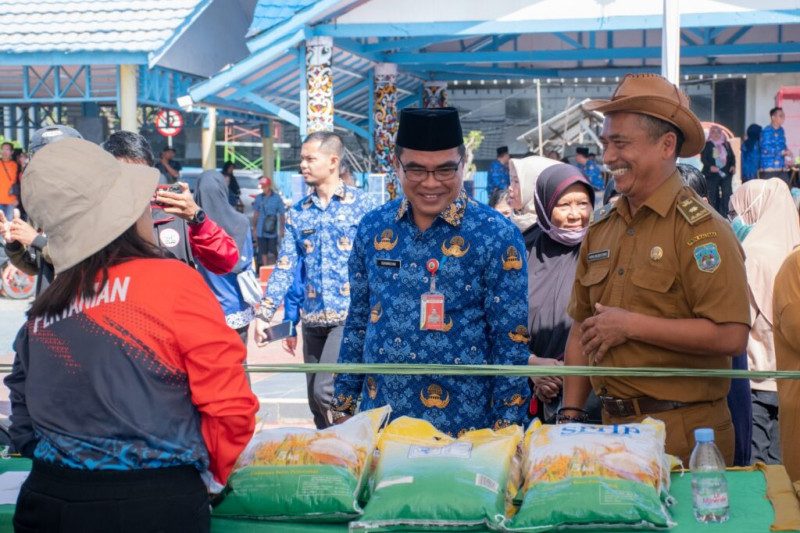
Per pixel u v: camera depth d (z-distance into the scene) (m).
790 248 5.92
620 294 4.07
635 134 3.93
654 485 3.30
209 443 3.07
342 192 6.73
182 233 5.43
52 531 2.98
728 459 4.07
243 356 3.13
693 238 3.91
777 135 21.88
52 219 3.02
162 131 21.58
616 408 4.08
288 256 6.82
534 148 33.56
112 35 19.34
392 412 4.21
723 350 3.88
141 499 2.96
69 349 2.98
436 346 4.18
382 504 3.30
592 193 5.50
